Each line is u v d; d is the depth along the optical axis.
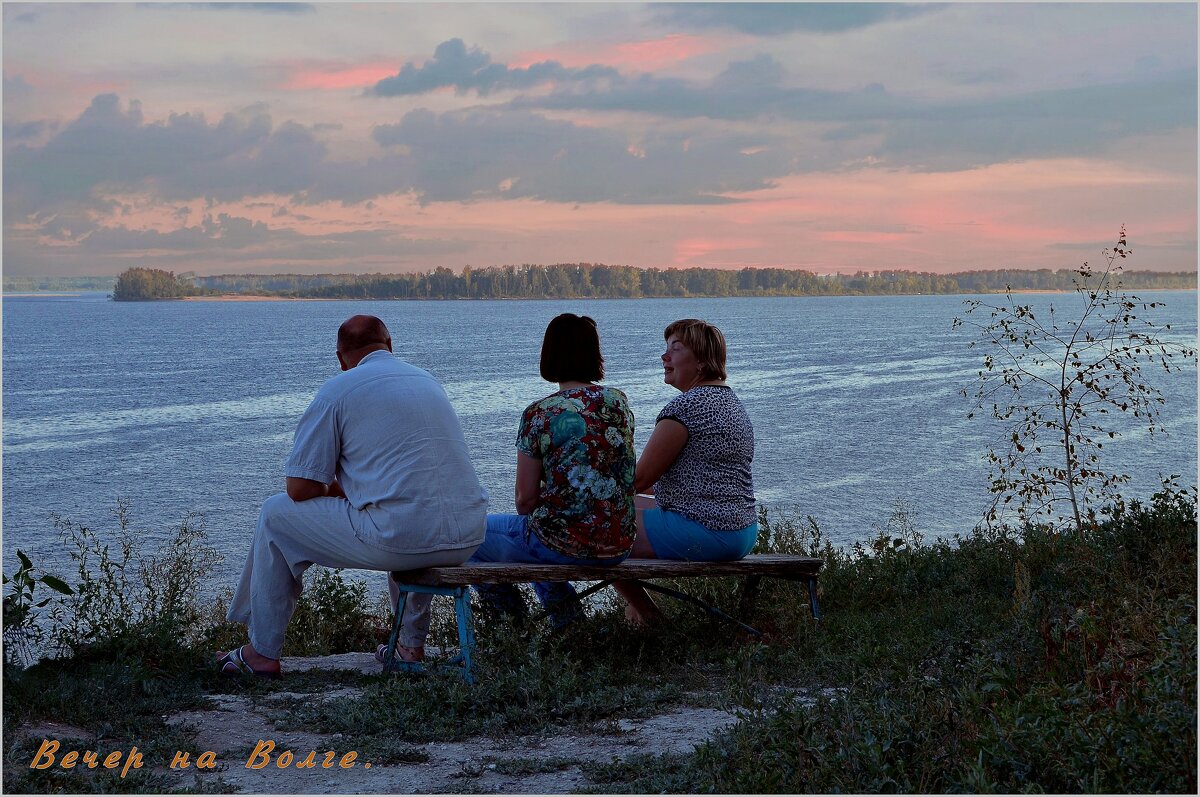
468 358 140.38
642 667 5.19
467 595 5.05
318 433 5.03
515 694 4.42
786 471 41.03
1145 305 9.08
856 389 83.25
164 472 45.97
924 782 2.97
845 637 5.38
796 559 5.77
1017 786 2.90
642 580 5.86
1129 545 6.67
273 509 5.06
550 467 5.31
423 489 5.00
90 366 139.62
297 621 6.99
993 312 9.61
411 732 4.08
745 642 5.66
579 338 5.43
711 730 4.03
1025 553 7.00
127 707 4.37
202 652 5.39
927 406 68.44
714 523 5.58
